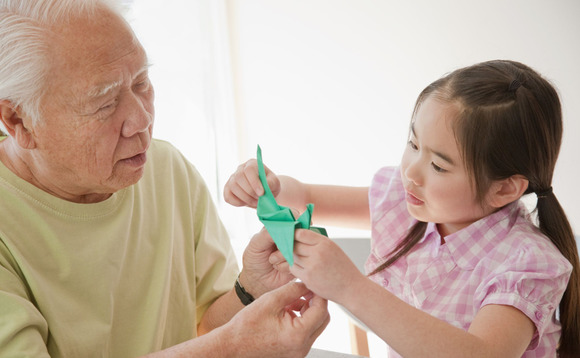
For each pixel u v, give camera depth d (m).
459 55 3.12
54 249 0.95
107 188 0.96
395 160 3.44
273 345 0.89
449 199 1.00
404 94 3.32
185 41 3.60
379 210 1.29
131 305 1.05
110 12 0.86
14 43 0.82
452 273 1.13
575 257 1.06
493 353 0.88
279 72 3.58
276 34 3.54
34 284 0.91
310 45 3.47
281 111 3.63
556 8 2.81
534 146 0.99
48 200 0.95
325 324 0.96
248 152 3.77
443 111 0.97
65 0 0.82
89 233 0.99
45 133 0.87
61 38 0.82
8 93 0.83
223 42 3.62
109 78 0.85
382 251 1.28
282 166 3.71
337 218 1.39
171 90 3.63
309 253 0.86
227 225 3.78
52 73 0.82
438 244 1.16
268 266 1.07
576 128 2.84
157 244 1.11
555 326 1.07
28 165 0.95
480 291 1.02
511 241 1.06
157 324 1.06
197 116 3.67
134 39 0.89
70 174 0.92
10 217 0.92
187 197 1.19
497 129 0.96
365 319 0.87
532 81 1.00
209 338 0.89
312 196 1.38
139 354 1.04
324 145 3.59
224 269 1.24
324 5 3.38
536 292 0.96
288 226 0.86
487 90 0.97
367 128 3.46
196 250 1.20
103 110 0.87
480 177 0.98
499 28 2.98
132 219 1.07
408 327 0.85
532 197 1.30
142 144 0.94
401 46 3.25
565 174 2.87
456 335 0.86
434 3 3.12
